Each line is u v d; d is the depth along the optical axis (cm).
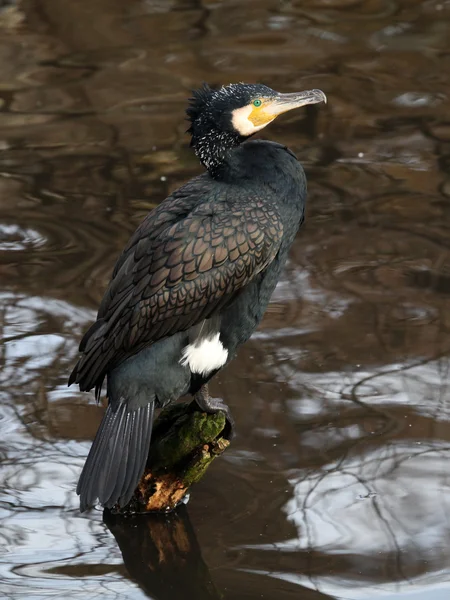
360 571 867
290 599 831
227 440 892
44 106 1794
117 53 1975
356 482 984
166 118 1753
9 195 1541
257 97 916
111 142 1684
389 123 1734
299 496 963
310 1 2184
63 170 1608
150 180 1577
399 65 1923
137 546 905
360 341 1223
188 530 921
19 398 1120
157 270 855
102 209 1504
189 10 2153
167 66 1919
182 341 877
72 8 2152
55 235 1445
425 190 1548
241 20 2114
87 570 874
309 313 1283
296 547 896
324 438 1049
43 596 835
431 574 859
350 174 1596
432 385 1136
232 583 854
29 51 1975
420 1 2180
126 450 841
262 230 877
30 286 1334
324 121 1753
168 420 916
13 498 965
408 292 1323
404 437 1049
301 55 1962
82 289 1324
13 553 892
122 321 855
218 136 911
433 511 941
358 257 1401
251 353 1203
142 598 835
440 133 1700
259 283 909
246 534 917
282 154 915
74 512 950
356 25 2084
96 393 901
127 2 2183
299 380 1149
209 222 866
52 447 1038
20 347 1210
